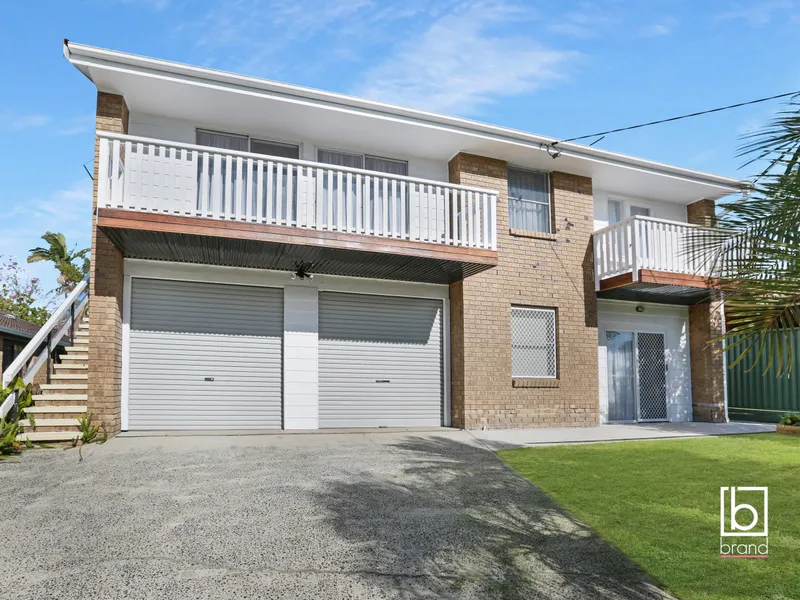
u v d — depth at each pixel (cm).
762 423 1511
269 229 983
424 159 1316
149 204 936
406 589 441
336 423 1184
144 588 429
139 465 786
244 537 536
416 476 771
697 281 1319
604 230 1377
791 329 357
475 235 1192
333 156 1240
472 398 1232
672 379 1548
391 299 1266
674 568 482
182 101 1053
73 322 1182
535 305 1327
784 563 488
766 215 353
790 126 335
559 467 837
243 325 1141
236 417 1116
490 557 506
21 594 414
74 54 924
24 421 918
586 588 449
